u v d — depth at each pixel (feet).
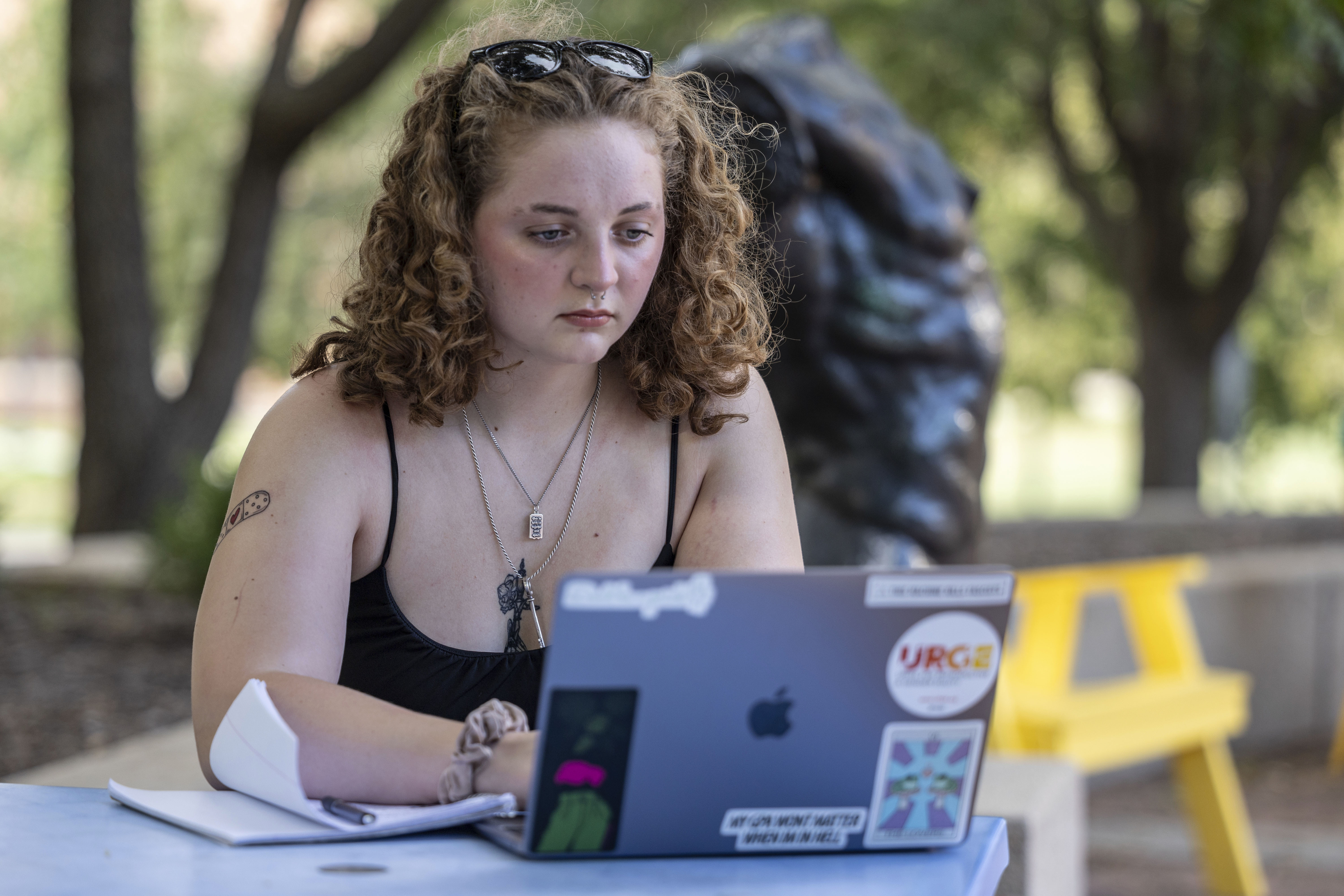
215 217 90.74
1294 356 104.94
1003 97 72.43
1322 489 171.01
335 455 9.21
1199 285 75.77
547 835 6.71
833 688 6.81
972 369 19.36
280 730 7.61
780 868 6.81
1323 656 42.32
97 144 49.44
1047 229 86.48
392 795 7.68
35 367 240.73
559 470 9.86
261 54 87.10
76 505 52.03
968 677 7.02
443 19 56.95
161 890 6.23
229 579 8.77
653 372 9.98
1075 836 20.36
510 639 9.63
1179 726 25.00
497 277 8.98
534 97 8.79
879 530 18.95
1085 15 67.05
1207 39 55.83
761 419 10.53
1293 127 65.51
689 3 63.52
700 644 6.57
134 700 26.81
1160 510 68.54
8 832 7.27
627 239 9.02
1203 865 27.12
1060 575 24.06
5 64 81.92
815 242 17.89
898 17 64.49
